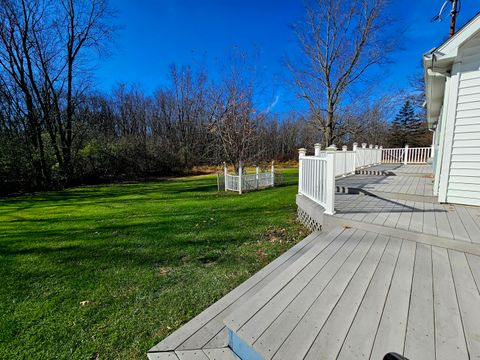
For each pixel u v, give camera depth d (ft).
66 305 6.95
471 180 11.60
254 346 3.88
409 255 7.04
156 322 6.11
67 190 39.06
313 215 12.00
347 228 9.58
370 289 5.35
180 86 83.87
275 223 14.84
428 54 11.73
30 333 5.79
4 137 38.17
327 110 48.44
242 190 30.91
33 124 40.14
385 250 7.43
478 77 11.05
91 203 25.44
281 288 5.49
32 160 39.65
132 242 12.28
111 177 55.62
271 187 35.06
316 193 12.33
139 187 41.32
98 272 9.05
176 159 71.26
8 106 39.55
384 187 16.57
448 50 11.17
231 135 33.96
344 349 3.73
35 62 40.57
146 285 7.99
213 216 17.44
